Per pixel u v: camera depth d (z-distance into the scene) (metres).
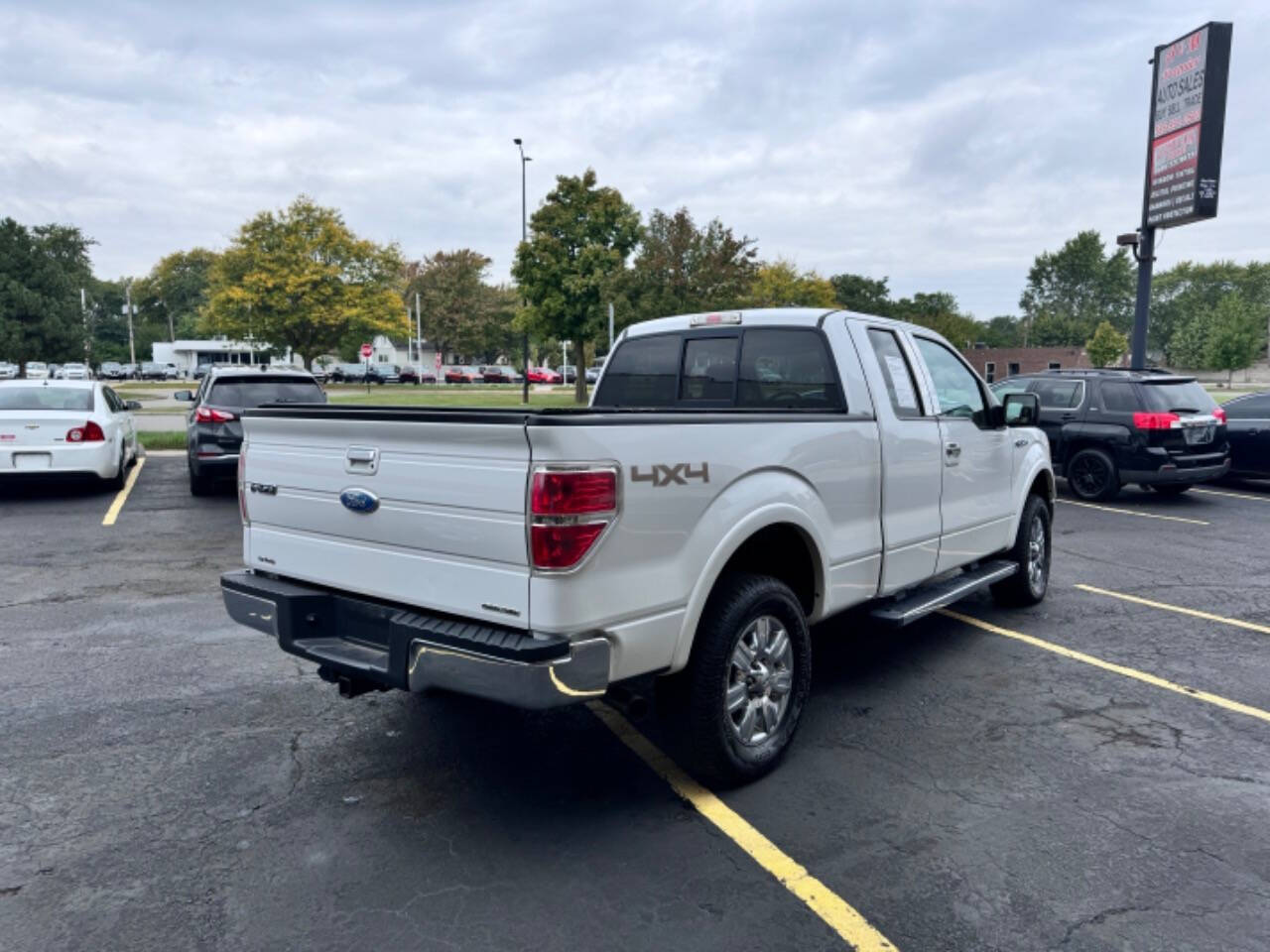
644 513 3.13
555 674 2.91
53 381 11.62
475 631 3.08
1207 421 11.71
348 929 2.74
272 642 5.62
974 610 6.62
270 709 4.52
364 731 4.25
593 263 33.06
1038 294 125.12
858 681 5.03
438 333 80.19
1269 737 4.27
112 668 5.10
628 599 3.10
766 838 3.30
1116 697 4.80
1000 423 5.76
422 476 3.23
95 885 2.96
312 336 43.56
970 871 3.09
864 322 4.78
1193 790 3.70
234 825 3.36
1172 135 15.52
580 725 4.35
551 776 3.79
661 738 4.20
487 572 3.06
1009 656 5.48
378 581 3.45
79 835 3.28
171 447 17.22
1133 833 3.35
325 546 3.67
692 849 3.22
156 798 3.57
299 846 3.22
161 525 9.58
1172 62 15.43
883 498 4.50
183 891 2.93
